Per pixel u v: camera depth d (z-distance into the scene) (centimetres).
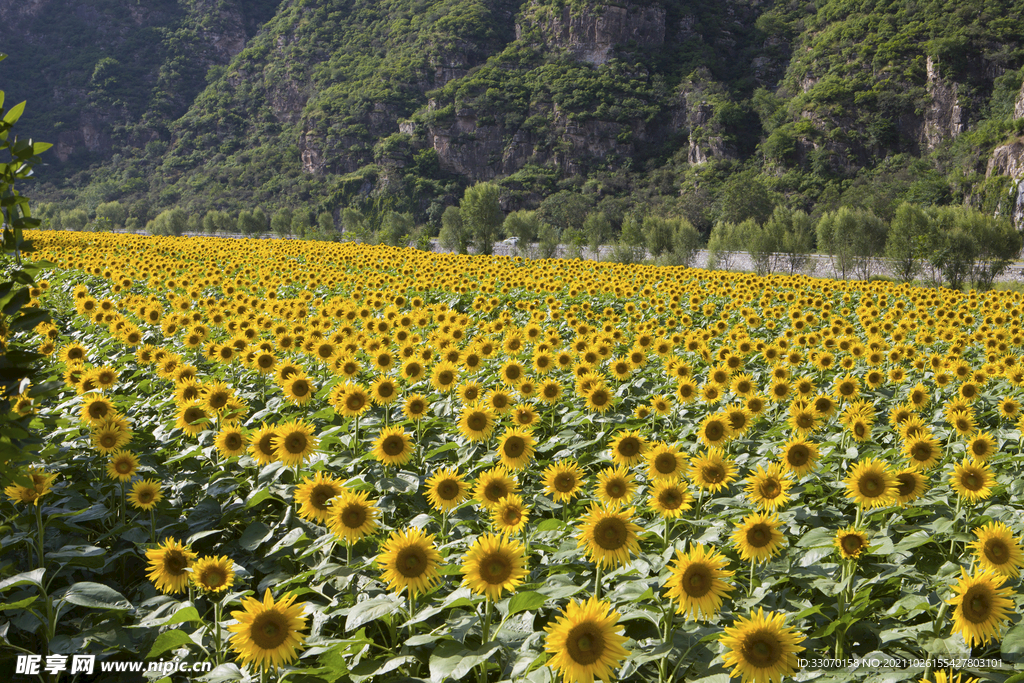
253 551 609
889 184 16100
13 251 411
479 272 2848
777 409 1058
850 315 2228
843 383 1001
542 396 948
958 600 426
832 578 555
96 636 472
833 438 891
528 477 810
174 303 1745
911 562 630
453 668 424
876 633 510
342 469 766
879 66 18388
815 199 16875
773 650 375
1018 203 13212
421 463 810
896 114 17688
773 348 1300
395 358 1147
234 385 1095
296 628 402
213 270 2598
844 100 18150
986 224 5144
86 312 1501
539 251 7825
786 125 18550
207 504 667
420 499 719
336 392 831
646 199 18288
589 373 1070
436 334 1364
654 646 459
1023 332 1552
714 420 755
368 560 556
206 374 1208
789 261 7481
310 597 544
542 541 615
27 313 411
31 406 556
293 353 1280
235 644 399
